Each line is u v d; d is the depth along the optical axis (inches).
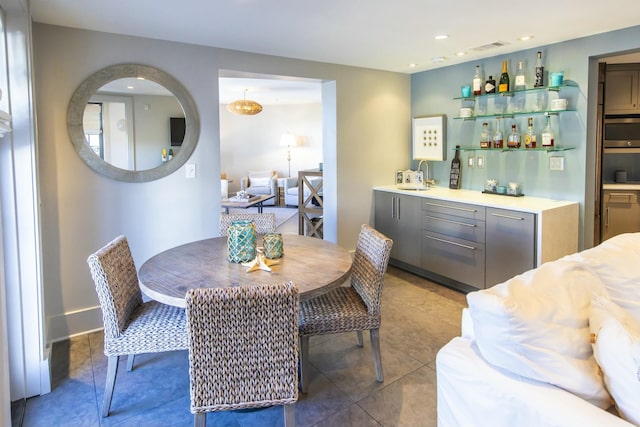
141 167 125.8
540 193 145.6
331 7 99.3
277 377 64.0
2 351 67.0
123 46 120.0
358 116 173.6
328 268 84.6
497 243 133.1
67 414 83.3
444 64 167.3
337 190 171.9
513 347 49.6
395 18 107.9
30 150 86.7
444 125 173.8
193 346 60.4
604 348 48.9
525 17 108.5
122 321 80.9
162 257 93.7
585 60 129.0
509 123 152.1
